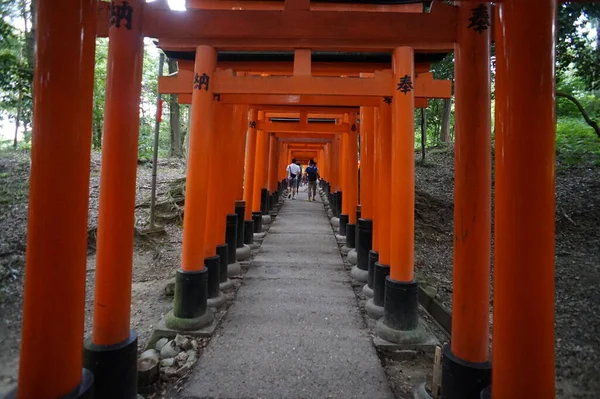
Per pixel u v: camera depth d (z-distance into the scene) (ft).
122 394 8.75
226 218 19.75
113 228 9.03
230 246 20.08
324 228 32.50
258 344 12.55
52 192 6.11
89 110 6.63
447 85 15.01
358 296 17.38
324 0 14.21
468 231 8.66
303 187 82.89
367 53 14.99
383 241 15.17
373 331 13.62
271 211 40.34
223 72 13.70
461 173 8.82
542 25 5.74
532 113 5.74
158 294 18.13
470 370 8.33
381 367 11.25
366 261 19.72
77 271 6.42
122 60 9.36
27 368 6.08
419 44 12.93
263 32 10.86
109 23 9.61
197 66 13.57
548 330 5.74
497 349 6.08
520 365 5.76
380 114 15.17
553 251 5.82
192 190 13.78
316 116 31.76
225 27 10.88
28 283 6.14
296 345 12.51
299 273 20.45
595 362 8.42
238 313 15.10
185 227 13.97
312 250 25.25
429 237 28.12
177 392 9.93
